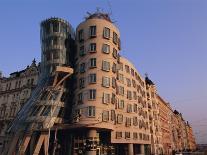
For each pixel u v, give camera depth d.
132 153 63.28
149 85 93.31
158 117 96.50
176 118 153.38
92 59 56.34
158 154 88.00
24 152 50.06
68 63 60.16
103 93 53.78
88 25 59.53
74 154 53.00
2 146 64.50
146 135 75.38
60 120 54.09
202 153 80.31
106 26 59.38
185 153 79.56
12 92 72.94
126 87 68.19
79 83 56.25
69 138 55.91
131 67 73.31
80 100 54.09
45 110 53.44
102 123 51.41
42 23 63.34
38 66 70.38
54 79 56.44
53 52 59.38
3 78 79.19
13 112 69.44
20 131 52.94
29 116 53.34
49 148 54.97
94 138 51.19
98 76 54.75
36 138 52.75
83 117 51.75
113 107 55.19
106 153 57.41
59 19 61.88
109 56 57.53
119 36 63.56
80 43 59.91
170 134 122.62
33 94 58.84
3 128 69.50
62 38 61.00
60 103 55.22
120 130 61.22
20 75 74.19
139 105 73.38
